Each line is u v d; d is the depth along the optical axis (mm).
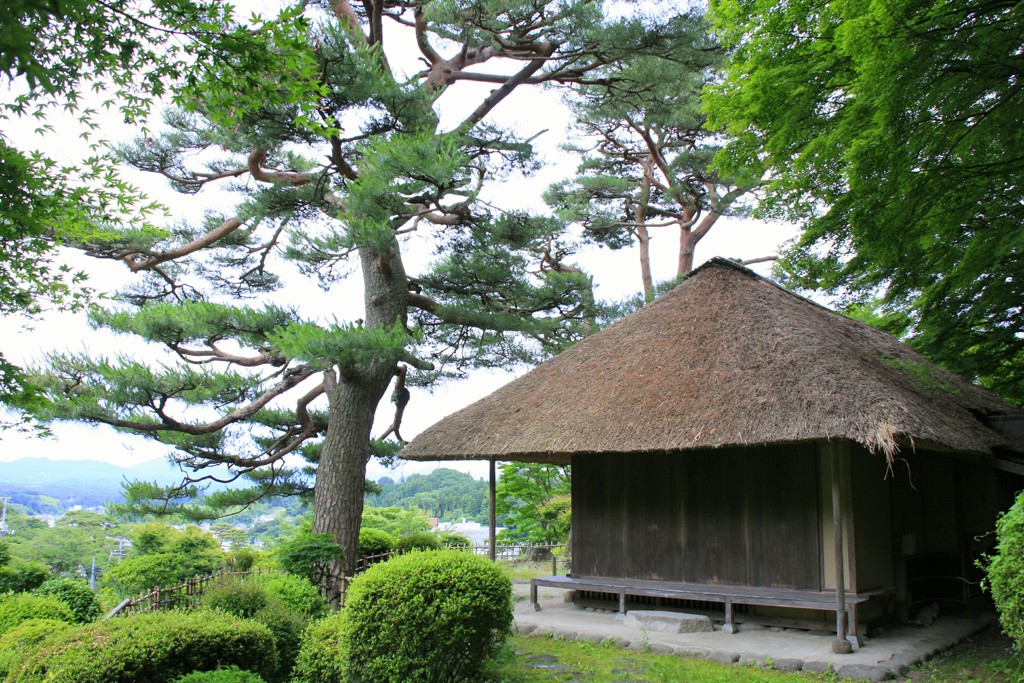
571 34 14008
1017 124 7871
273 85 4160
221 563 17094
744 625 9648
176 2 3623
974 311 10172
